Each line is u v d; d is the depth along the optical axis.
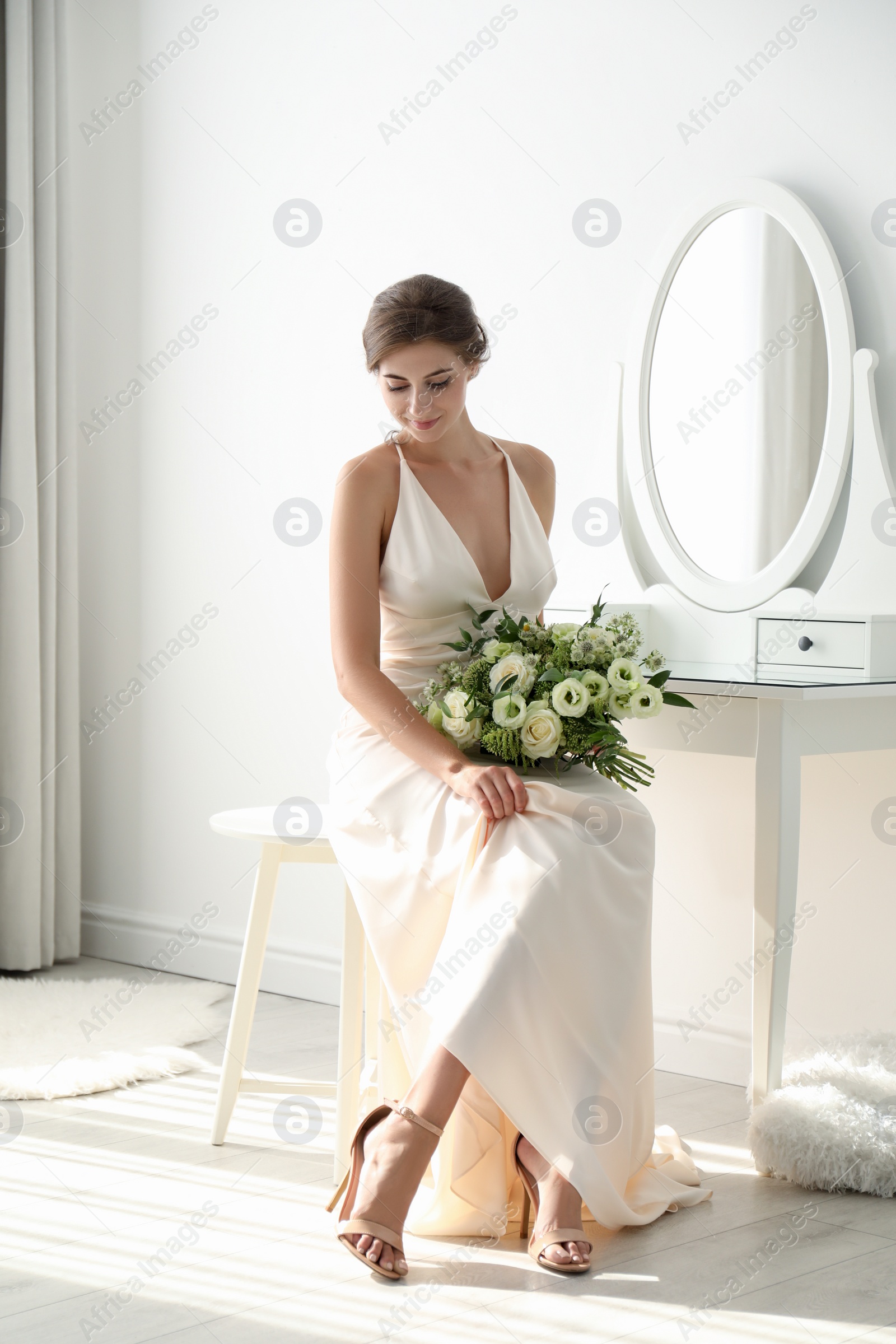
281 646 3.15
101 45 3.49
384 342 1.88
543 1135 1.62
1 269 3.30
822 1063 2.13
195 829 3.33
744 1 2.41
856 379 2.26
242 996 2.04
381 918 1.81
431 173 2.89
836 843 2.33
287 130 3.14
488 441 2.13
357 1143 1.67
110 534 3.52
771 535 2.38
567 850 1.69
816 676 2.15
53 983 3.11
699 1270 1.60
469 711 1.84
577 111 2.66
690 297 2.48
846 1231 1.73
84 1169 1.94
